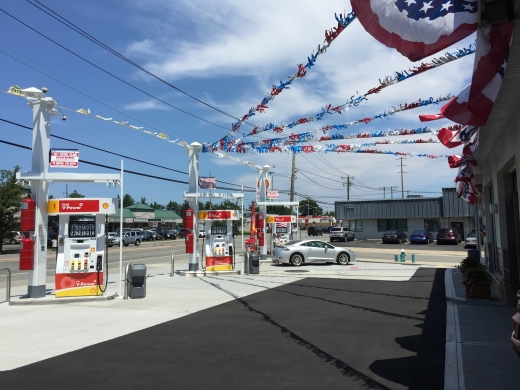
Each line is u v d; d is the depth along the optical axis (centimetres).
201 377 543
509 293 973
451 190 4494
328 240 4991
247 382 524
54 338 749
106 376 550
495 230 1172
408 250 3375
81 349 677
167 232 6869
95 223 1161
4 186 3444
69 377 548
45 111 1141
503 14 411
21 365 601
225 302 1078
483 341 691
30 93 1108
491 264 1273
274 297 1150
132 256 3088
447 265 2130
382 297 1146
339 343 696
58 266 1120
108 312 974
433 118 746
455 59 546
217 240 1738
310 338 727
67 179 1125
